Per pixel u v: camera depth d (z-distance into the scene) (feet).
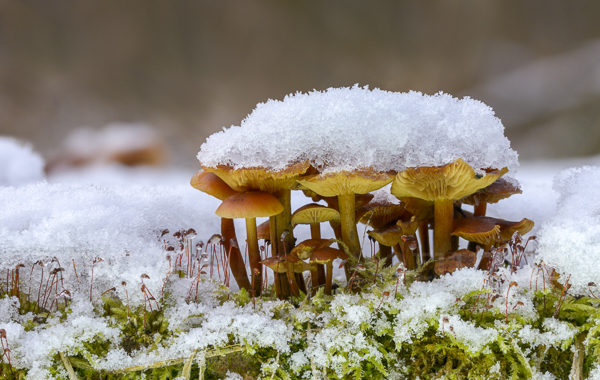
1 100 8.61
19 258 2.18
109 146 6.39
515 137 8.48
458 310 2.15
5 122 8.30
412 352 2.15
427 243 2.27
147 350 2.15
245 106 9.86
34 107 8.67
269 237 2.26
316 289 2.22
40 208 2.25
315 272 2.22
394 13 9.58
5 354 2.11
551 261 2.15
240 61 9.86
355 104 2.16
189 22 9.53
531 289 2.17
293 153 2.14
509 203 2.48
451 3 9.34
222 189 2.21
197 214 2.43
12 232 2.19
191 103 9.62
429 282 2.18
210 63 9.75
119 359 2.14
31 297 2.19
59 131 8.27
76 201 2.28
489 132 2.14
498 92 8.96
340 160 2.14
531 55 9.07
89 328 2.14
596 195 2.22
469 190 2.17
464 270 2.16
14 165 2.80
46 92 8.76
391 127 2.13
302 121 2.14
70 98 8.87
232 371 2.16
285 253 2.18
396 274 2.21
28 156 2.93
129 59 9.32
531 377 2.14
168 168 6.90
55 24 8.88
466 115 2.15
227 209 2.15
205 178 2.22
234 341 2.15
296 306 2.20
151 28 9.43
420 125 2.15
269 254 2.38
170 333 2.16
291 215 2.24
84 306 2.17
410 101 2.18
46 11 8.79
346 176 2.13
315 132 2.14
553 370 2.16
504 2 9.07
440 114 2.16
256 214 2.15
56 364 2.14
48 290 2.19
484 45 9.32
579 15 8.73
